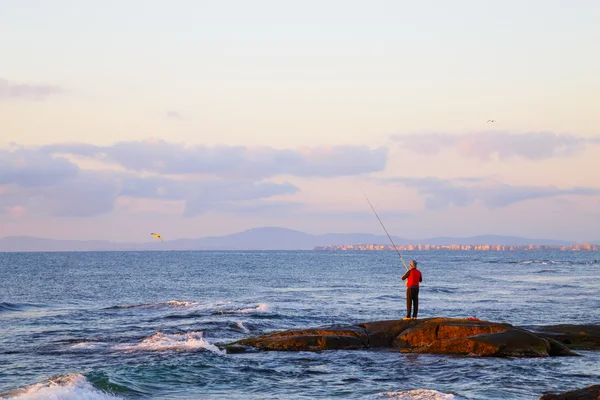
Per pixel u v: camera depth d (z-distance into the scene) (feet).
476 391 48.85
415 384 51.37
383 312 109.19
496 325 67.10
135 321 94.53
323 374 55.11
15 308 118.62
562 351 65.00
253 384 51.16
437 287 177.99
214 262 432.66
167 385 50.34
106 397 45.39
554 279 229.04
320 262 440.86
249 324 87.97
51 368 57.52
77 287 178.50
